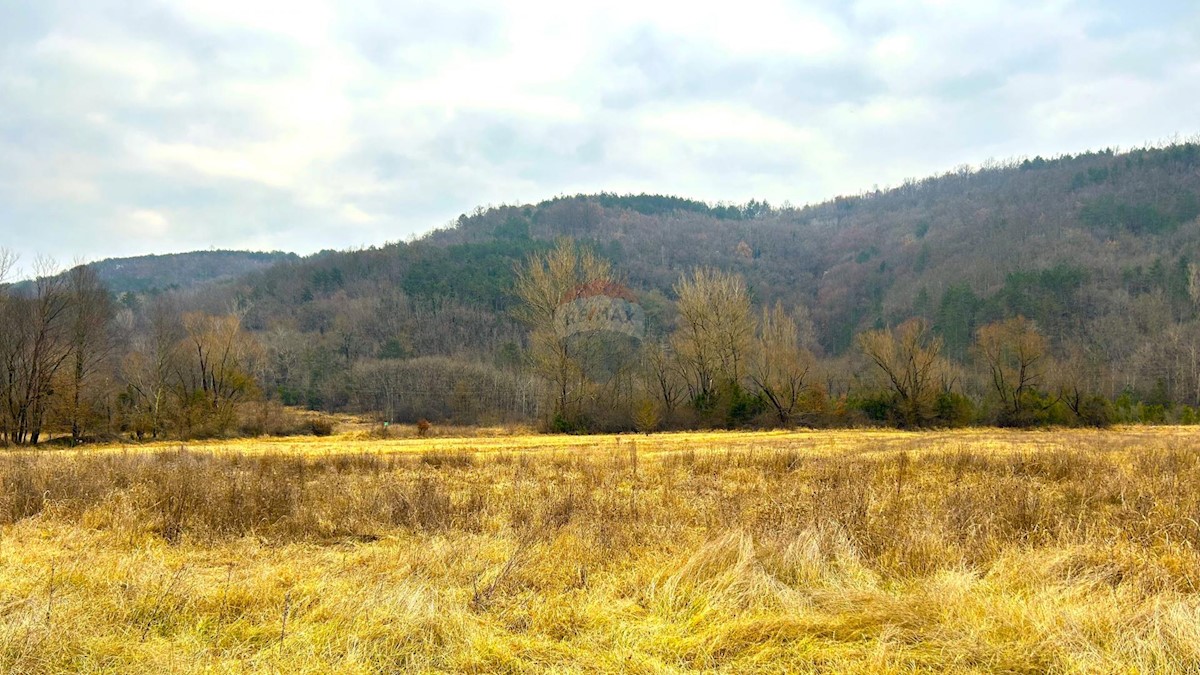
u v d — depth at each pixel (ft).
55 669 16.94
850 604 20.77
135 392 143.74
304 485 49.52
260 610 21.12
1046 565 23.89
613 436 131.54
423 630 19.10
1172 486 39.04
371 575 24.52
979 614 19.74
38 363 126.00
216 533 32.24
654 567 24.35
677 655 18.11
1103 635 18.49
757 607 20.89
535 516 34.45
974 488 42.75
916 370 155.02
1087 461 59.47
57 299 130.62
